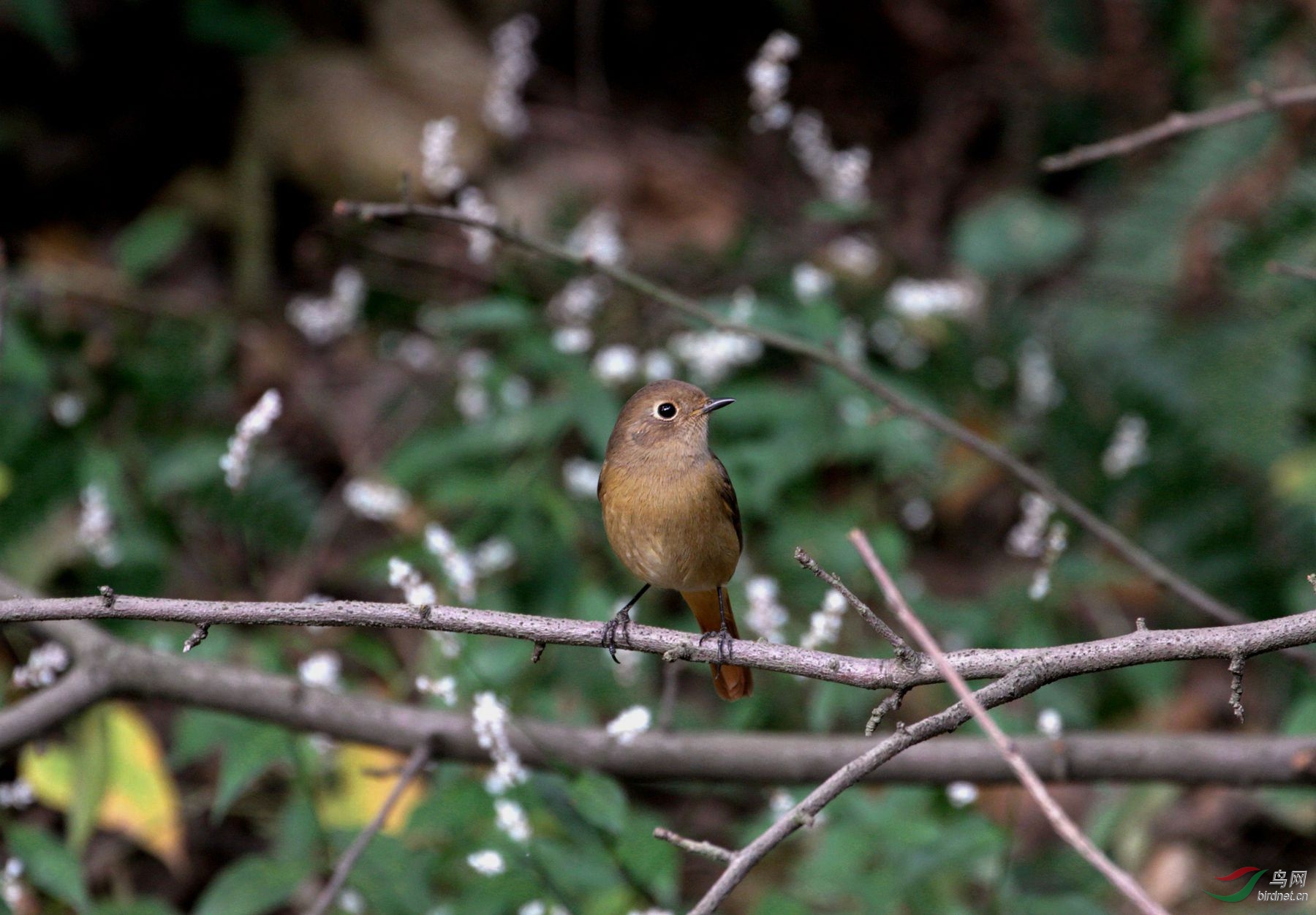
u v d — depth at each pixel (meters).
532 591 9.42
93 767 7.94
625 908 6.99
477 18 15.13
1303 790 8.01
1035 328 12.57
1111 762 7.93
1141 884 9.85
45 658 7.86
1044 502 8.88
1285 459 11.15
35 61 13.95
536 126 14.64
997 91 14.67
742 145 15.23
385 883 6.65
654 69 15.83
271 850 9.22
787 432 9.61
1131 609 11.44
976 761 7.91
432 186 10.26
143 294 12.68
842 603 7.09
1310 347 11.66
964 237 13.00
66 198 13.77
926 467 10.34
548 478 10.79
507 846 6.74
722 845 10.12
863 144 15.38
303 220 13.80
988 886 8.09
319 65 14.16
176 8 14.01
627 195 14.21
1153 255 12.17
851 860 7.09
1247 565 11.30
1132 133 13.99
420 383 12.48
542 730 8.06
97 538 9.55
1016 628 9.22
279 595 11.12
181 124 14.14
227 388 12.27
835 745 7.91
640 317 12.44
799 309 11.21
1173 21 13.45
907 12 14.97
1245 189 11.75
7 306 9.68
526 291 12.67
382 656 8.37
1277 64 12.36
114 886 9.63
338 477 12.26
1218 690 11.44
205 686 7.97
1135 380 11.85
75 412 10.66
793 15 15.56
